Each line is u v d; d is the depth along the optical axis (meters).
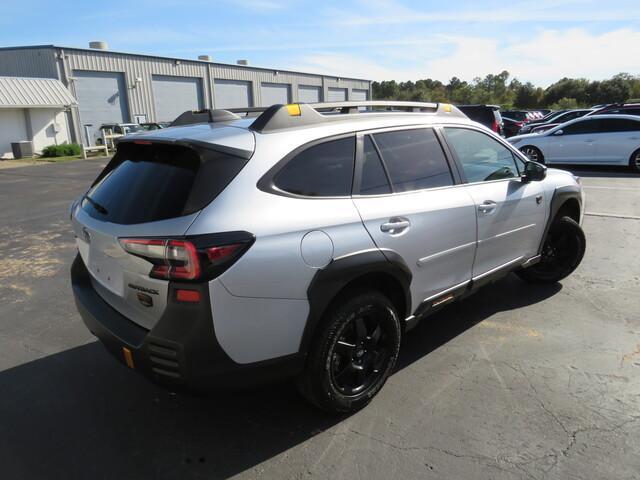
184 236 2.19
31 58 28.75
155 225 2.31
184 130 2.78
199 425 2.87
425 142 3.35
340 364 2.81
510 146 4.15
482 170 3.76
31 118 26.36
